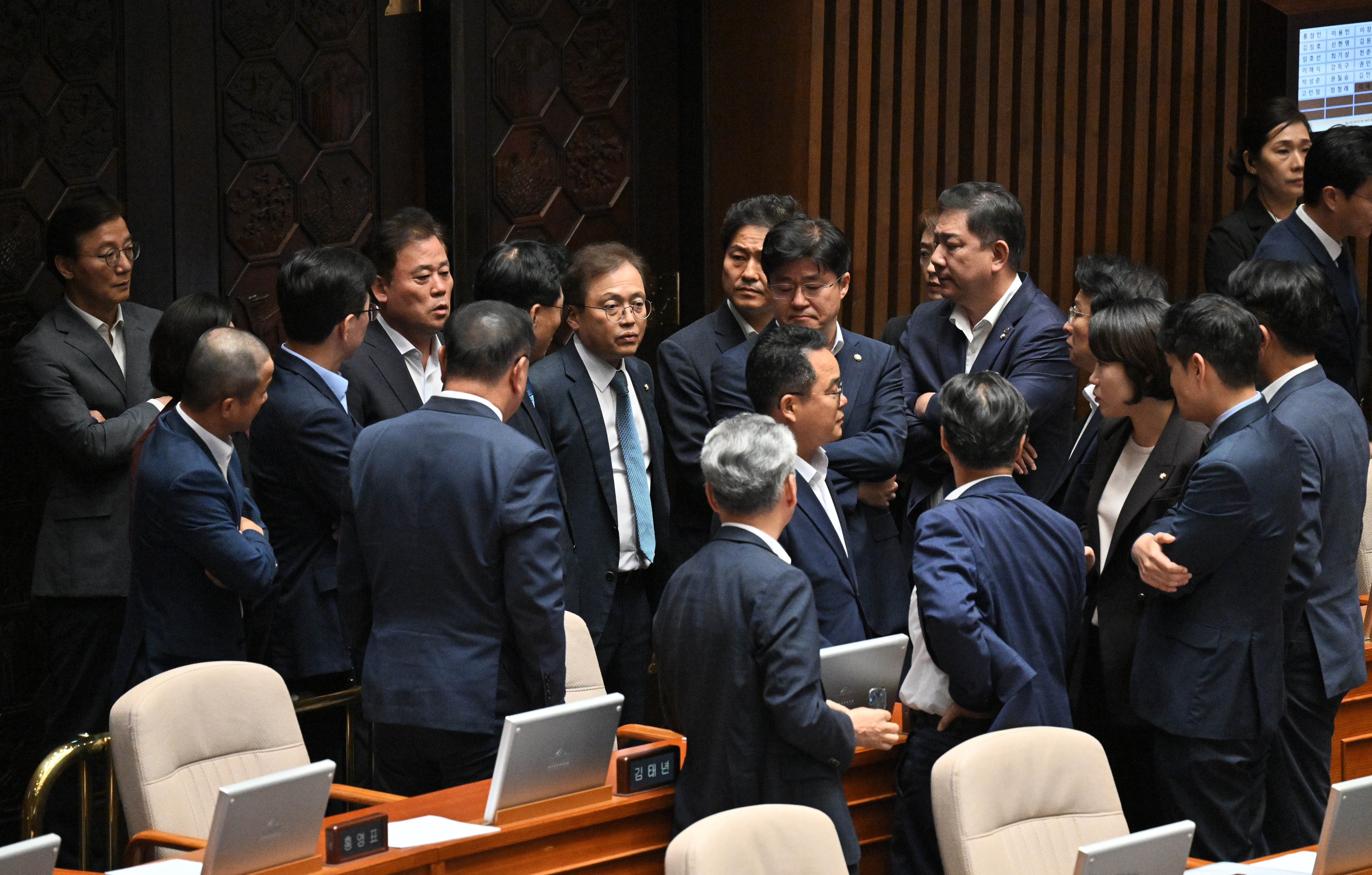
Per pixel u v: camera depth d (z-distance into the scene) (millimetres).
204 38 20172
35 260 19156
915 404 17000
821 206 23047
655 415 17203
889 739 12117
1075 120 24672
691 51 23438
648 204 23453
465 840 10742
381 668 12500
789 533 13695
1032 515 12555
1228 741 12930
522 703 12570
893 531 15992
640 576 16828
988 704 12195
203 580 13906
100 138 19484
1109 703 13898
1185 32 25234
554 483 12594
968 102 24172
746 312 16703
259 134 20656
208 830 11922
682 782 11617
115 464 17312
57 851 9078
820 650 11828
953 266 16656
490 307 12938
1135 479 14047
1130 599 13836
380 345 16641
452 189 21656
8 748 19281
